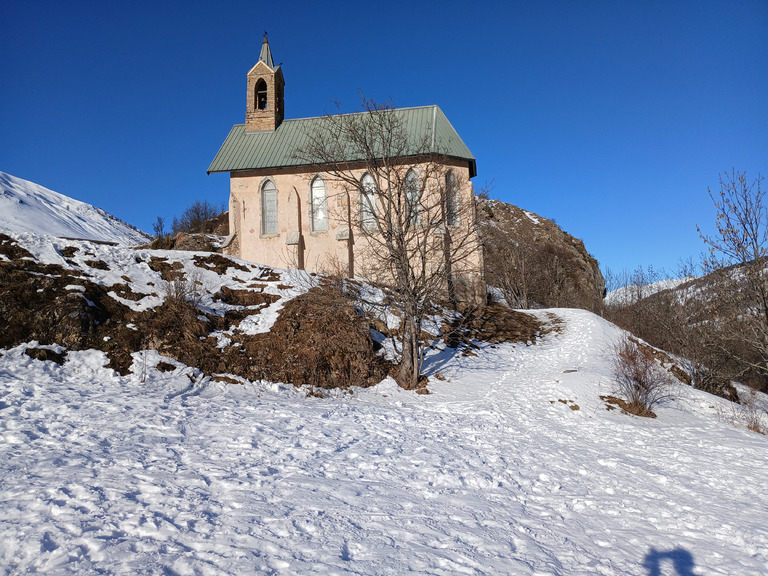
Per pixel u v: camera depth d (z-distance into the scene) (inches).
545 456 493.7
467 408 673.0
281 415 555.2
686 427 637.9
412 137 1272.1
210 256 986.1
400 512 317.7
